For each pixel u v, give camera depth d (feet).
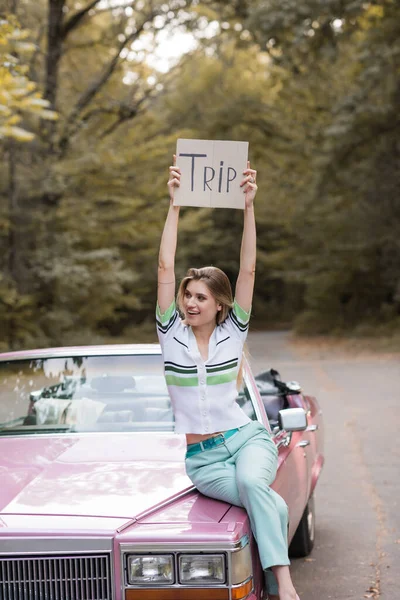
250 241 13.99
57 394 17.43
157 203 107.34
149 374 17.69
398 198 115.44
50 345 94.89
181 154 14.11
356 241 127.03
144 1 107.04
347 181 118.42
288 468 16.49
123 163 100.17
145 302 155.43
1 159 94.17
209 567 11.64
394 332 125.59
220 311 13.88
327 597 18.49
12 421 16.99
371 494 28.76
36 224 94.89
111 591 11.75
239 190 14.11
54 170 92.02
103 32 110.93
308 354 104.63
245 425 13.53
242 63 161.17
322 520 25.70
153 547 11.68
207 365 13.41
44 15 104.17
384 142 111.45
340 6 80.28
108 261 101.50
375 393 58.03
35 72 97.25
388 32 98.32
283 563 12.04
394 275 126.41
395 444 38.09
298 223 152.76
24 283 93.86
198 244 181.16
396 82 101.09
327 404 53.01
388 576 19.84
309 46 86.94
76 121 99.91
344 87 126.41
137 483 13.55
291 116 148.46
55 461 14.74
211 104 154.51
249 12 86.43
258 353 109.29
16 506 12.69
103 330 119.34
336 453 36.65
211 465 13.19
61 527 11.95
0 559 11.85
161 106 144.66
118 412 16.83
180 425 13.39
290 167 159.33
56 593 11.80
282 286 237.86
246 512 12.70
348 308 147.74
